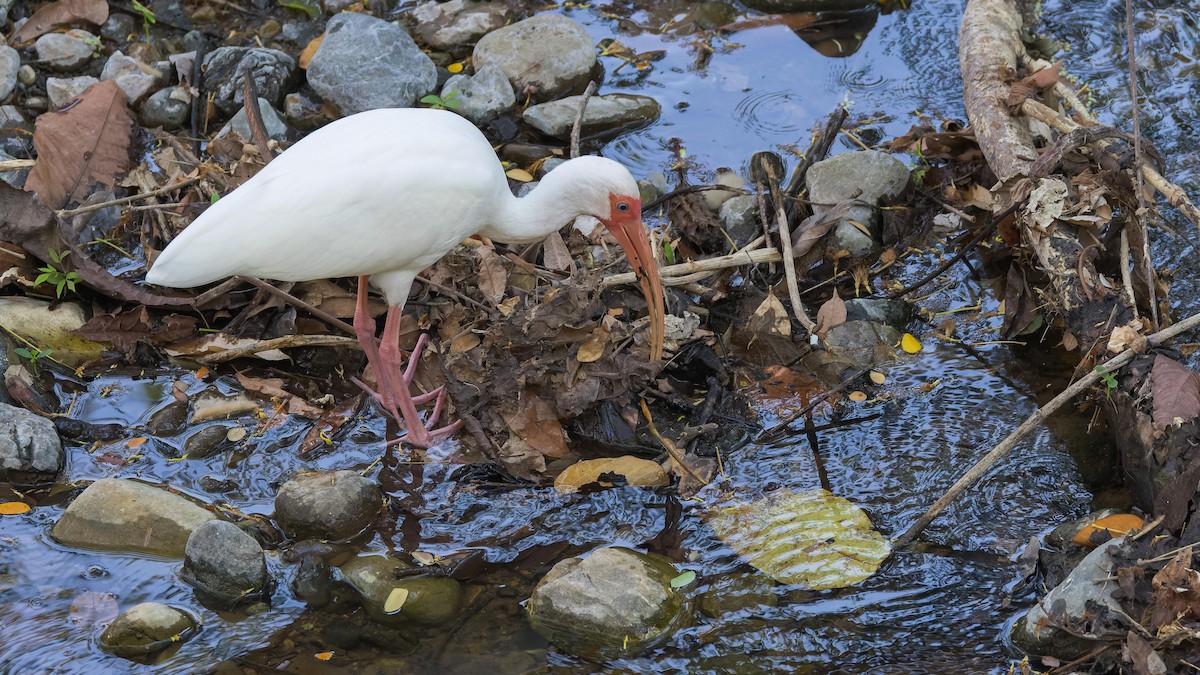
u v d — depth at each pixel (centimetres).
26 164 1048
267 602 758
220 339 958
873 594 756
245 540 766
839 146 1166
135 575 773
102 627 736
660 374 936
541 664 711
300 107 1198
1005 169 979
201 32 1288
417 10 1338
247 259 795
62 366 946
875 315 990
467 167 825
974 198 1078
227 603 755
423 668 708
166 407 917
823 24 1341
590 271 929
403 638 730
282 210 790
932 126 1169
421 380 959
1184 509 706
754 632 732
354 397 936
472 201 831
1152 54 1249
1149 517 749
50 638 728
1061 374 936
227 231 788
